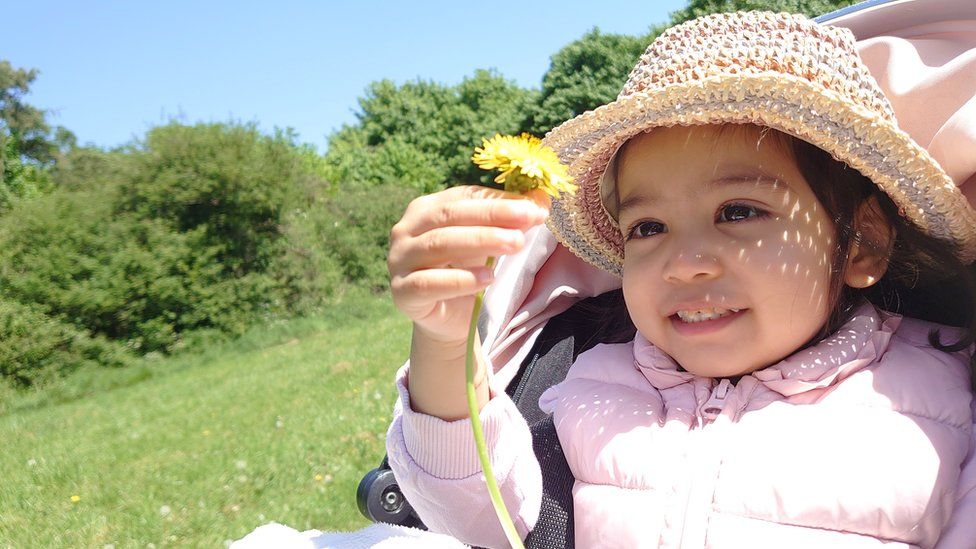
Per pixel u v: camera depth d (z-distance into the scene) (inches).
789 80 39.9
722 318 44.3
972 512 39.2
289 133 656.4
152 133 556.4
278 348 480.1
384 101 1279.5
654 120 43.7
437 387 41.6
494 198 31.6
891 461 39.1
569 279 64.0
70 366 476.7
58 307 490.3
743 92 40.8
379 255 619.2
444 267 33.0
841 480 39.0
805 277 43.4
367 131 1245.7
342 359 333.7
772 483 40.1
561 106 788.0
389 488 63.0
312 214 610.2
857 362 43.6
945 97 45.4
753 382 45.1
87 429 289.3
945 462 39.3
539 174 28.9
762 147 43.8
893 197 43.5
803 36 42.6
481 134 1095.6
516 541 30.5
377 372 282.5
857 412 41.5
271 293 555.5
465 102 1277.1
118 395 407.5
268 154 593.3
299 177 633.0
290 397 267.7
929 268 47.9
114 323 506.0
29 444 273.3
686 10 361.1
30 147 1167.6
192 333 518.0
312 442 189.5
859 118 40.6
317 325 526.0
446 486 43.3
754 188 43.4
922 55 49.3
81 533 146.8
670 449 44.3
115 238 518.0
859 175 45.7
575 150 48.7
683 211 44.8
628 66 776.3
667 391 47.9
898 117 47.6
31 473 204.2
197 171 550.9
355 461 170.2
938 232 44.9
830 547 38.2
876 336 45.0
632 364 50.9
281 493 158.2
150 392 387.9
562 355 63.6
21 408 429.4
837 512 38.6
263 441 202.8
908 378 42.6
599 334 64.0
